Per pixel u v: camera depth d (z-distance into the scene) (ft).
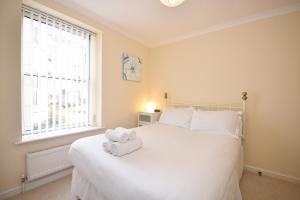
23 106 5.80
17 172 5.40
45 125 6.43
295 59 6.54
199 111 8.00
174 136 6.30
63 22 6.95
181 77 10.02
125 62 9.73
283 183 6.48
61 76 6.91
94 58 8.28
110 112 8.92
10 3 5.10
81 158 4.49
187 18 7.72
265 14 7.06
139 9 7.04
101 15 7.62
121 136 4.32
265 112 7.21
